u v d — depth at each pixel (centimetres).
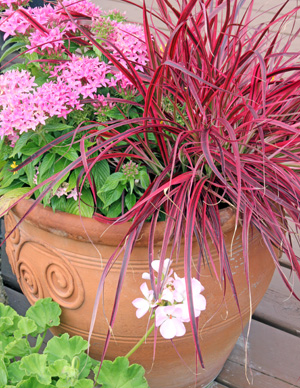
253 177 119
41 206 119
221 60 130
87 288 119
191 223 101
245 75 139
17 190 130
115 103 129
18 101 118
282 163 120
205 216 110
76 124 135
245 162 117
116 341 124
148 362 129
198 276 109
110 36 131
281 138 129
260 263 129
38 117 117
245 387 152
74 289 121
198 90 123
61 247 118
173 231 110
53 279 126
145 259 114
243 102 112
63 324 131
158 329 120
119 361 115
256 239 124
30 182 126
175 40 107
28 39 137
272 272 141
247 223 109
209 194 120
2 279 182
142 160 133
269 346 168
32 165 127
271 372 158
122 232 111
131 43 130
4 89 121
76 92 122
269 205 119
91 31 136
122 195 126
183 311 97
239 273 123
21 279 140
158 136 121
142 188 132
